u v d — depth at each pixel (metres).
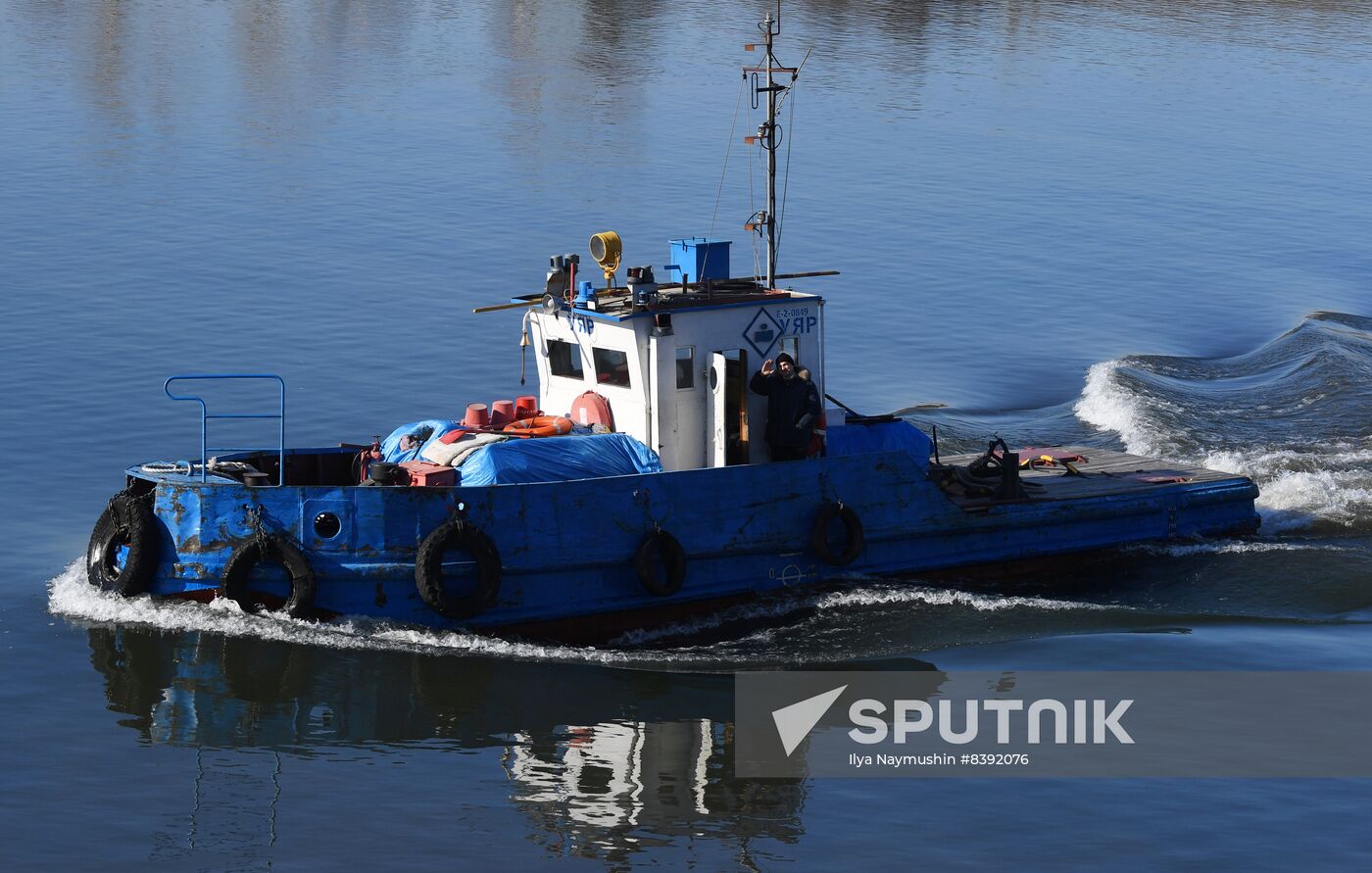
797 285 49.72
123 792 22.41
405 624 26.70
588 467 27.67
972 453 36.06
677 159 65.25
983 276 51.69
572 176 61.88
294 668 25.97
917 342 45.28
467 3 110.06
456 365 41.72
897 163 66.50
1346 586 30.64
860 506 29.34
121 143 66.69
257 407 38.41
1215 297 50.84
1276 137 74.88
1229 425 39.72
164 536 26.84
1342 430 39.53
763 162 65.12
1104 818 21.89
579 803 22.31
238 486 26.41
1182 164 68.94
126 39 92.75
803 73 85.88
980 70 89.19
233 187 59.75
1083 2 116.00
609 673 26.45
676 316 28.34
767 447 29.30
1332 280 53.06
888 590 29.50
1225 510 33.12
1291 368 43.72
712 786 22.83
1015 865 20.64
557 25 100.44
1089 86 85.62
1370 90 87.06
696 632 28.25
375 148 66.50
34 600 28.12
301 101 76.38
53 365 40.72
